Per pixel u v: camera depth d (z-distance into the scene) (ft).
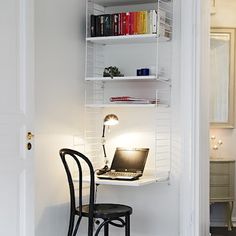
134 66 15.49
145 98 15.30
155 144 15.17
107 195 15.64
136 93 15.43
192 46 14.62
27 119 11.83
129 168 14.69
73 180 14.33
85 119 15.28
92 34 14.98
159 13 14.26
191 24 14.60
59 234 14.02
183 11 14.74
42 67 13.30
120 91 15.62
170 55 15.01
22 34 11.73
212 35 20.12
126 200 15.48
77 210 13.62
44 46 13.38
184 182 14.75
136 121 15.42
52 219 13.69
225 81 20.20
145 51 15.38
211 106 20.17
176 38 14.93
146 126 15.30
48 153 13.55
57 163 13.91
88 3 15.33
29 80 11.89
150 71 14.67
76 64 14.84
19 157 11.59
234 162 19.43
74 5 14.75
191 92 14.64
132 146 15.46
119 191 15.53
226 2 20.11
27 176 11.81
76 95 14.84
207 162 15.33
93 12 15.52
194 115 14.65
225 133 20.26
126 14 14.58
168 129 15.01
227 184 19.38
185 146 14.74
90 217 13.10
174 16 14.94
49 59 13.58
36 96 13.07
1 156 11.10
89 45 15.46
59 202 14.01
